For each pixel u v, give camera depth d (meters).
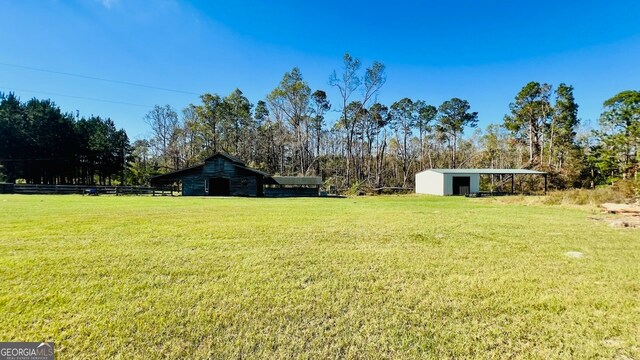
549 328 2.72
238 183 25.67
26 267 4.29
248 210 12.12
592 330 2.68
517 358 2.29
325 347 2.43
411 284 3.77
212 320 2.83
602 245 5.87
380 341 2.52
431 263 4.65
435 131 45.84
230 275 4.06
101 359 2.25
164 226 7.83
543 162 34.56
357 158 43.09
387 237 6.58
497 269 4.38
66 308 3.03
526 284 3.78
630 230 7.45
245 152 43.31
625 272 4.24
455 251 5.39
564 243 6.04
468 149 48.69
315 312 3.01
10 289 3.49
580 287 3.68
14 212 10.58
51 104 36.84
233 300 3.27
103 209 11.95
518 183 32.16
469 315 2.97
